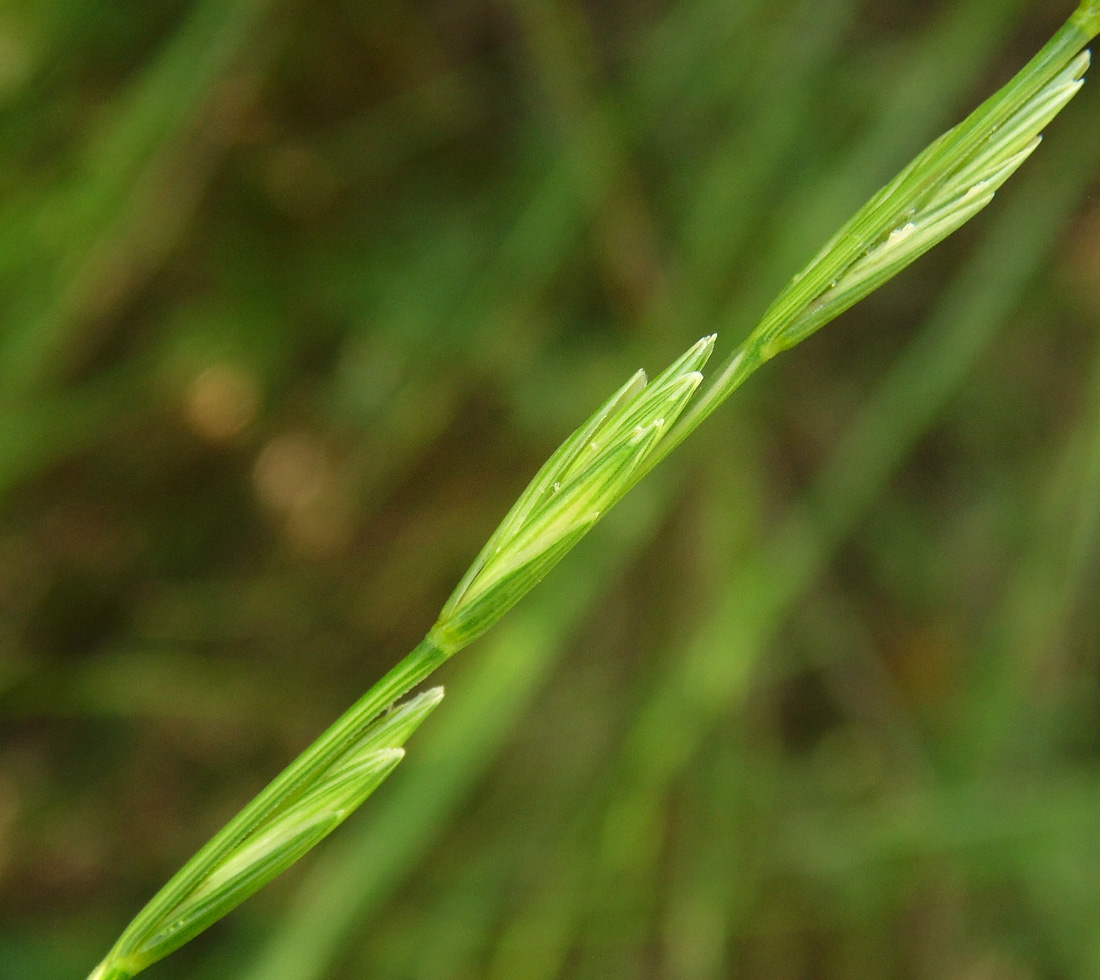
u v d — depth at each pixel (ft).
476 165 0.84
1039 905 0.79
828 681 0.88
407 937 0.79
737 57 0.76
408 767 0.79
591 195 0.77
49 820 0.90
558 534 0.40
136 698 0.91
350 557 0.93
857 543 0.89
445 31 0.83
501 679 0.66
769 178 0.74
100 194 0.69
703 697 0.72
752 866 0.80
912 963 0.81
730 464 0.78
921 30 0.76
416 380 0.84
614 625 0.85
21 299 0.71
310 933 0.61
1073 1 0.81
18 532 0.89
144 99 0.68
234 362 0.85
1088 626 0.82
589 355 0.81
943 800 0.79
